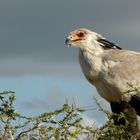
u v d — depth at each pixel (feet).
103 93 42.63
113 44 44.14
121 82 41.39
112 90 41.65
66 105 23.90
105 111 29.04
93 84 43.52
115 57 42.32
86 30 43.83
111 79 41.55
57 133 22.98
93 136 25.11
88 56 42.83
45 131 22.77
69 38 43.52
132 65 42.09
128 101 41.14
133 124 36.45
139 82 41.50
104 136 26.81
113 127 27.58
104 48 43.73
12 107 22.77
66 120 23.97
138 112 41.42
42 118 23.18
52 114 23.38
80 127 24.25
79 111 24.22
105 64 42.09
